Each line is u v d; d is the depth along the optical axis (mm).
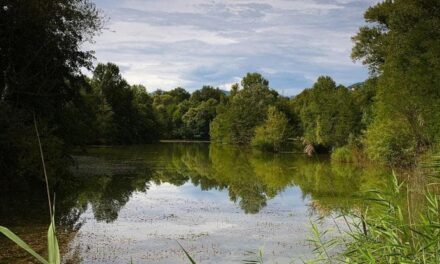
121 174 33562
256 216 18875
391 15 32844
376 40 40219
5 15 22562
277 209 20516
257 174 36031
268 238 14828
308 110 61531
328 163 44188
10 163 22219
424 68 27625
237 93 94312
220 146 84875
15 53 24172
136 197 23516
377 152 33656
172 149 71812
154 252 12773
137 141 87500
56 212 18109
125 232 15344
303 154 60969
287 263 11797
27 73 25047
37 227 14984
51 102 26812
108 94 78312
